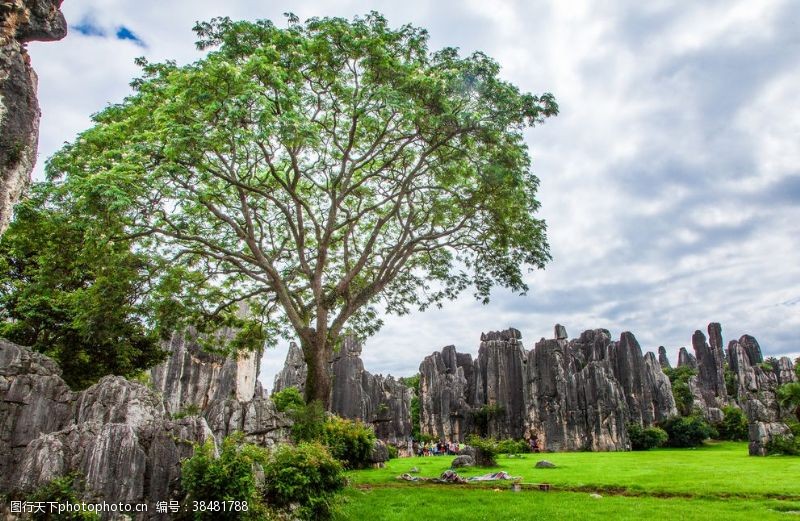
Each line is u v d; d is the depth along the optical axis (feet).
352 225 80.18
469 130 63.72
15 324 79.66
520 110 63.41
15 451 40.29
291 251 86.48
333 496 46.85
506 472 87.51
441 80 60.34
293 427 66.80
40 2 34.24
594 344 274.36
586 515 48.01
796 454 124.26
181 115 54.03
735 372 330.54
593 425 217.15
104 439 34.73
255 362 182.09
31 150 33.42
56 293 80.18
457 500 56.29
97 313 67.72
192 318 79.97
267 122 51.29
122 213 55.01
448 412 253.44
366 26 62.59
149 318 76.07
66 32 36.68
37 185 59.41
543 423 231.09
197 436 39.75
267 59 55.47
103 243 58.85
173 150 50.29
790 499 58.39
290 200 83.15
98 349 85.66
